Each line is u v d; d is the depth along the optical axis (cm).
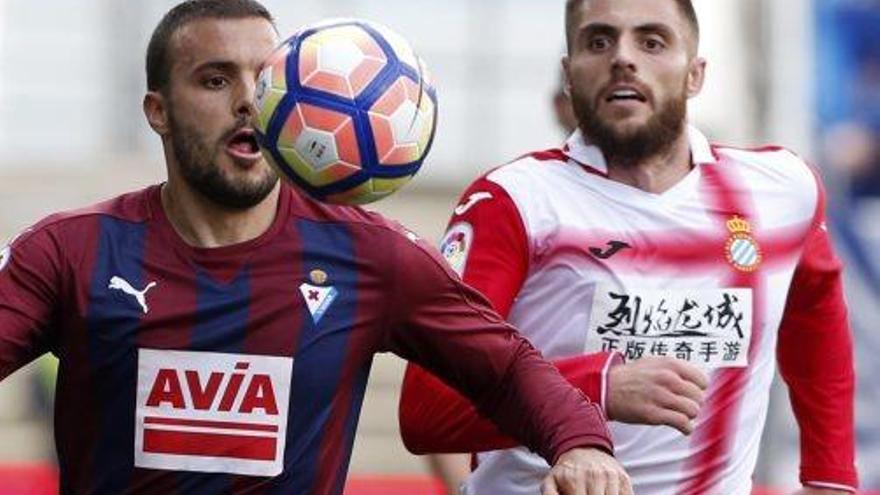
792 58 3966
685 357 1912
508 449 1938
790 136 3947
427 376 1830
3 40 5025
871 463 3762
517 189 1898
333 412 1636
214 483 1614
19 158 5006
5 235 4922
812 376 2069
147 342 1609
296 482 1622
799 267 1986
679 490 1928
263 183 1617
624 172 1914
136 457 1614
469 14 5069
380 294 1644
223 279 1622
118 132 5025
